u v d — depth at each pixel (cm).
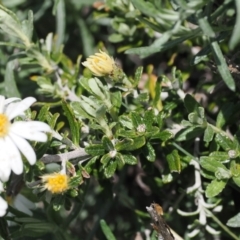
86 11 60
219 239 52
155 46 45
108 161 47
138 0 44
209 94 53
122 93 50
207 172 48
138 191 58
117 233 58
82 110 47
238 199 51
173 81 50
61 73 54
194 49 54
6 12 50
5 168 44
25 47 52
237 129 50
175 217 53
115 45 60
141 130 47
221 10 46
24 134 44
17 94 54
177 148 49
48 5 59
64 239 51
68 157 46
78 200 49
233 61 49
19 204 51
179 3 44
